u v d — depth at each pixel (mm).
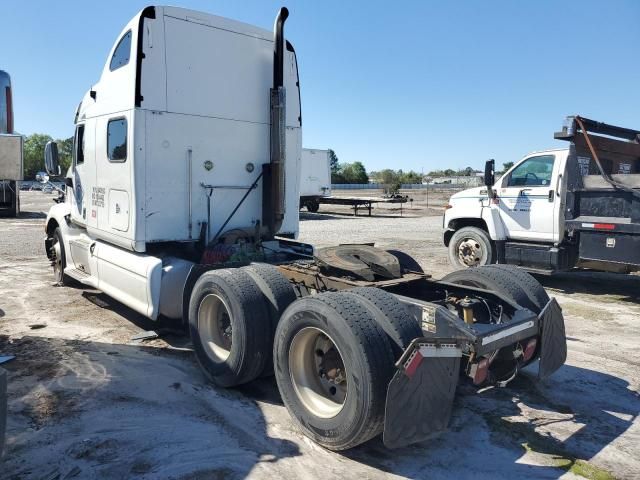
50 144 7445
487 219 9148
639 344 5820
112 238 5949
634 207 7176
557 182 8188
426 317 3508
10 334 5777
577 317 6957
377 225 21156
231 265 5074
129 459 3262
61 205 8109
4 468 3129
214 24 5605
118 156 5605
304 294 4625
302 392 3635
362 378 3082
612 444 3592
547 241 8422
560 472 3225
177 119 5418
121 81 5465
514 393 4430
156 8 5199
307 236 16453
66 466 3170
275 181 6012
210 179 5719
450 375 3211
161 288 5199
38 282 8516
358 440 3182
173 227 5535
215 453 3355
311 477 3113
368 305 3387
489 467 3273
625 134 8984
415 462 3314
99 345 5453
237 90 5828
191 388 4402
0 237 14148
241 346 4074
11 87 15656
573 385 4621
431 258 11953
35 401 4082
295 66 6289
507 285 4422
